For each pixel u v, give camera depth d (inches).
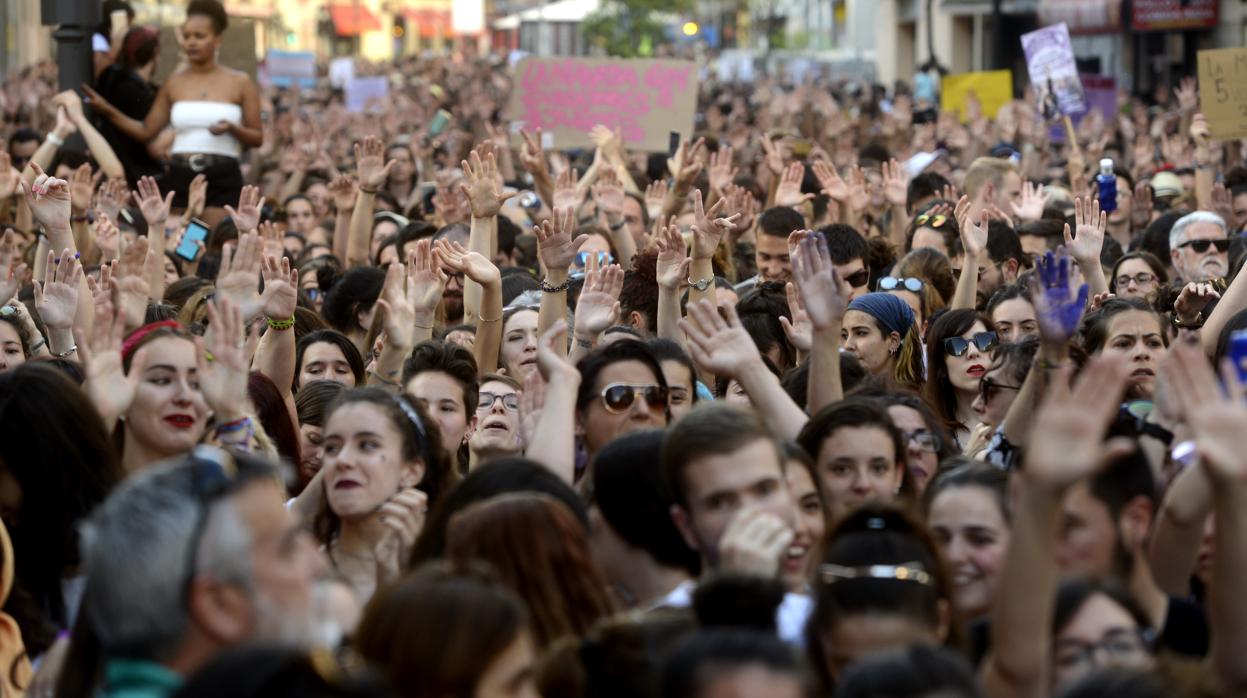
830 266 729.0
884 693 409.1
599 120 1834.4
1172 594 592.7
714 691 408.8
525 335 981.2
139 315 896.9
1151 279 1157.1
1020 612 469.1
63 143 1768.0
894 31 6756.9
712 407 572.1
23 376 639.1
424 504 648.4
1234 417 468.8
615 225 1320.1
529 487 583.2
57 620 631.8
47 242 1166.3
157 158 1775.3
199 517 407.5
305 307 1097.4
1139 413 686.5
